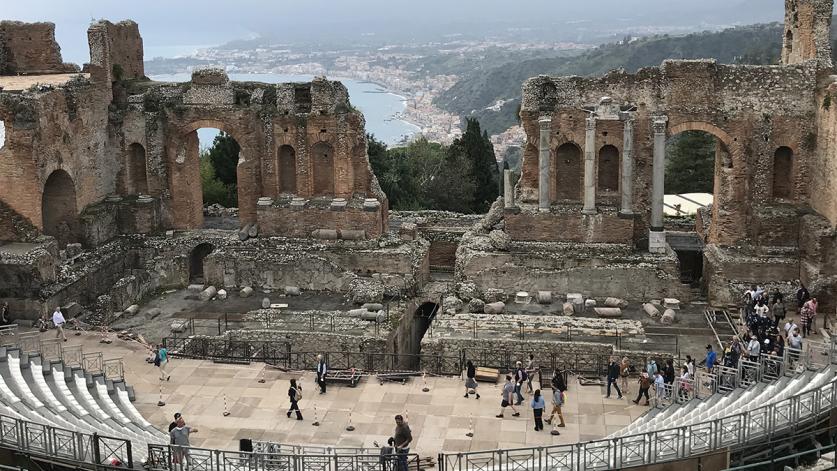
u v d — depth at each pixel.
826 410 29.50
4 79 60.44
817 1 52.53
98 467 29.23
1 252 50.91
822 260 49.22
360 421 39.56
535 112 54.81
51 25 64.44
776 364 37.44
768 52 124.81
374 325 49.56
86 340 47.94
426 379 43.88
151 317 52.31
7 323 50.47
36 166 52.28
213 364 45.59
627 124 52.97
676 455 28.72
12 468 28.83
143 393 42.28
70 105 55.56
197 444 37.53
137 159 60.72
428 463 35.34
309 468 31.38
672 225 63.41
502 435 38.06
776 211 52.56
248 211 59.66
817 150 52.09
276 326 49.81
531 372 42.09
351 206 57.31
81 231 56.72
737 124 53.19
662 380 39.53
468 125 89.75
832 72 51.88
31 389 37.12
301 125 57.53
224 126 58.84
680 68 53.16
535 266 53.03
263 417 40.09
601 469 28.78
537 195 56.38
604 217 54.03
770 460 27.34
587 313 50.91
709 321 48.91
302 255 55.94
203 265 57.28
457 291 53.16
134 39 63.00
